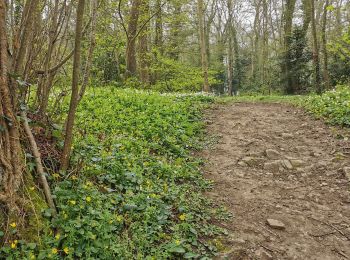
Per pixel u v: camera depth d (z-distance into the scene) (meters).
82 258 3.65
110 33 15.32
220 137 9.24
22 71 4.50
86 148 5.98
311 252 4.54
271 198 5.95
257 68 43.22
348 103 10.59
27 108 4.70
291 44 26.62
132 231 4.31
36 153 4.28
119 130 7.89
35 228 3.69
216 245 4.46
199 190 6.03
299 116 11.55
